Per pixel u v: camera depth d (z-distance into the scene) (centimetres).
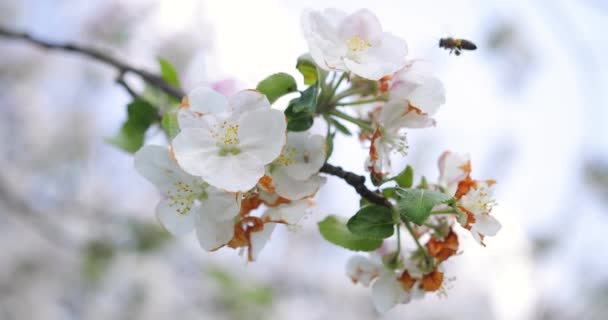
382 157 68
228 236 67
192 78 81
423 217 65
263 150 66
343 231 70
